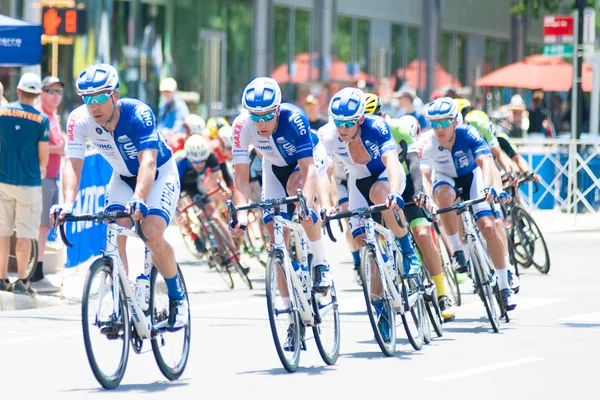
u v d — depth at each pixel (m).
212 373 20.67
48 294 31.84
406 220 25.45
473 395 18.41
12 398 18.36
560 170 54.38
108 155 20.00
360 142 23.19
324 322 21.55
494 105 93.19
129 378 20.23
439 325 25.02
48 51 53.69
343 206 28.12
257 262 41.62
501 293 26.80
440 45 85.38
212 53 62.88
